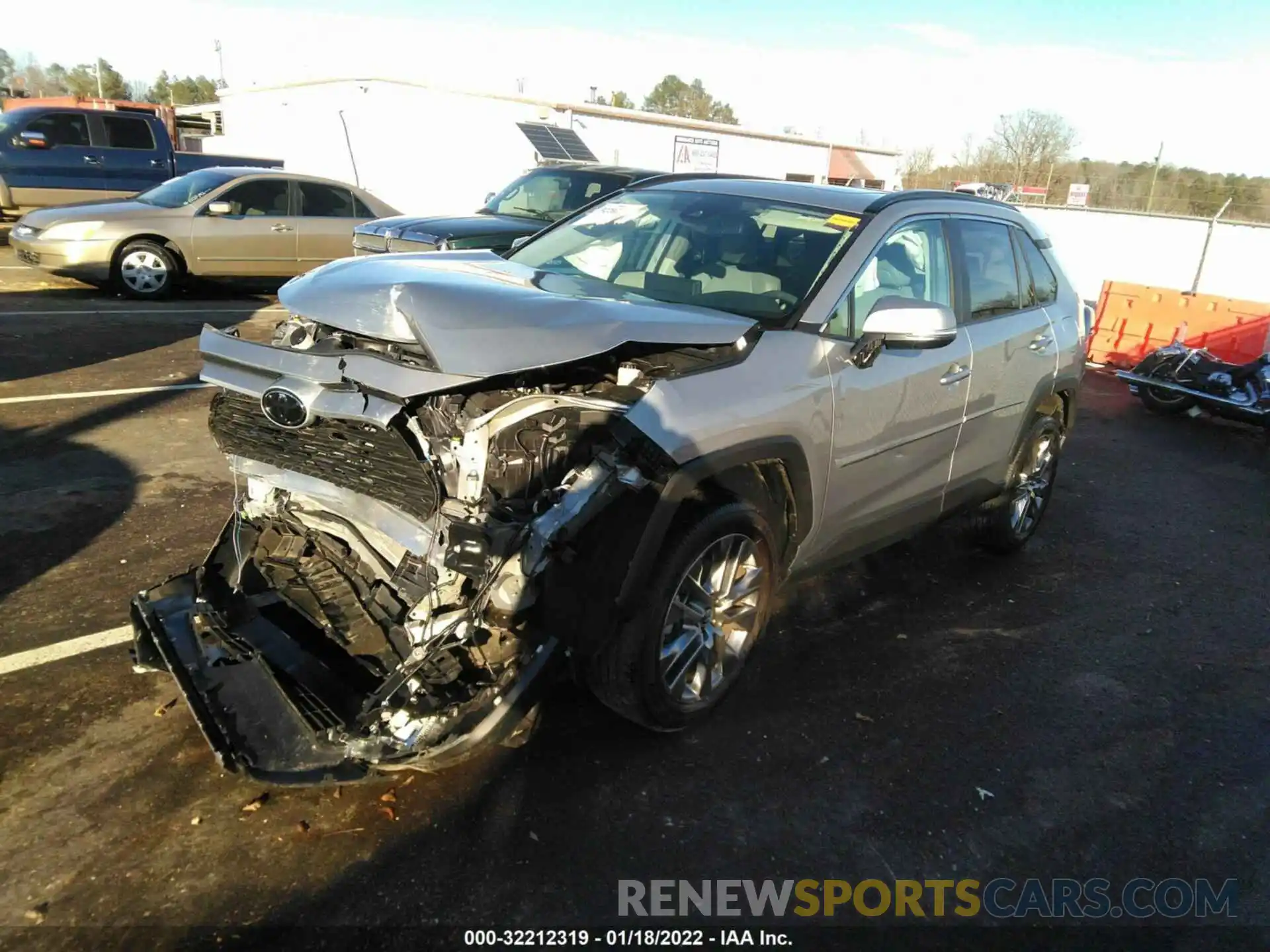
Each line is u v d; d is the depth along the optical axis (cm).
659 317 305
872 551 429
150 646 321
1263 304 1055
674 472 292
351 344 304
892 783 330
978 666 415
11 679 339
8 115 1421
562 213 1108
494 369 267
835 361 353
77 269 1102
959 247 442
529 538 271
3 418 629
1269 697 410
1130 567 544
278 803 290
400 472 279
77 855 264
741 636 355
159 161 1527
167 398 707
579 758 324
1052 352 507
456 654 284
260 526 342
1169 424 930
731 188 440
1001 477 497
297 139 2494
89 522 476
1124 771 349
